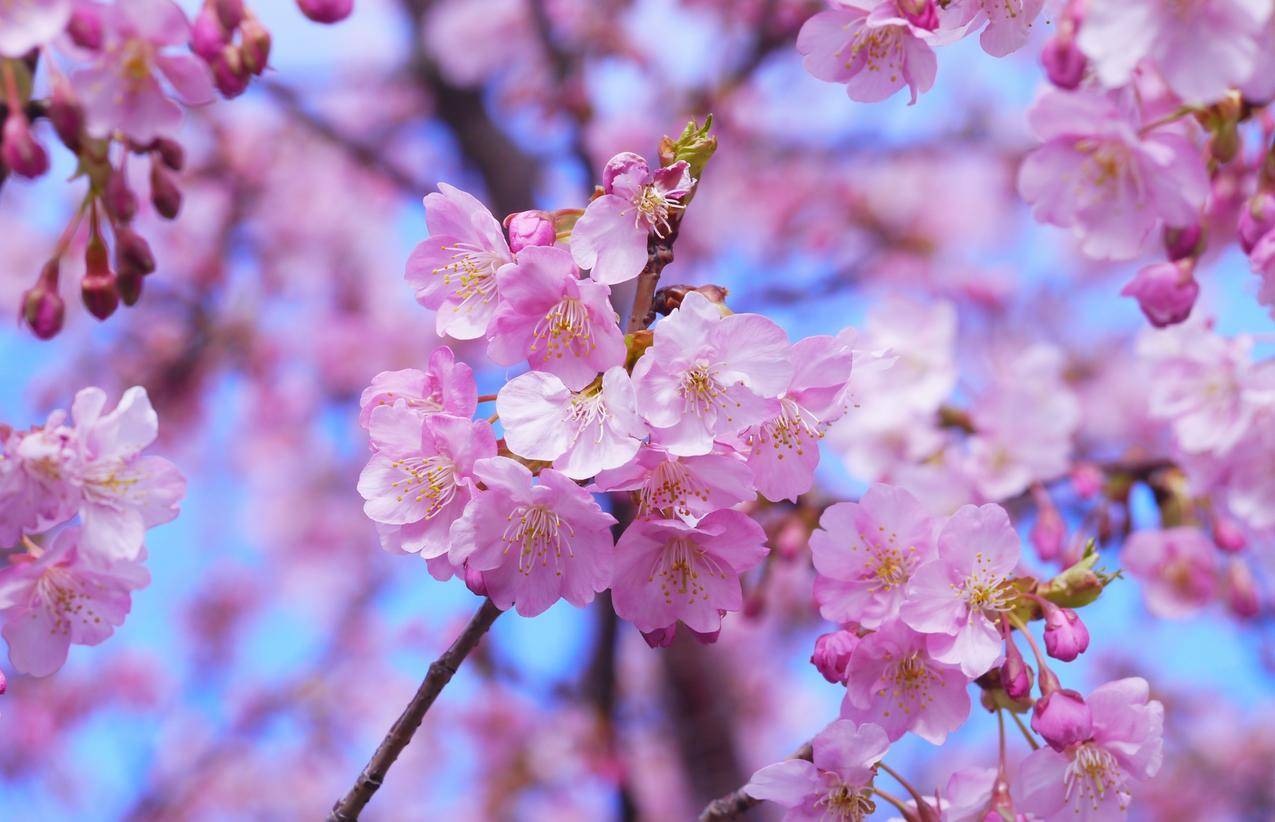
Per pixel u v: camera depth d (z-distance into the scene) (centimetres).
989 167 973
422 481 234
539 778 777
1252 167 289
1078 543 479
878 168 970
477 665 765
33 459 226
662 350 220
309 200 974
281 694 902
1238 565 471
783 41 870
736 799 265
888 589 247
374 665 922
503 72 849
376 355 962
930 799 247
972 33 267
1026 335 894
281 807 888
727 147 932
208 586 961
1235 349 429
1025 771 237
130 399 233
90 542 229
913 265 924
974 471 520
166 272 933
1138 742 234
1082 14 218
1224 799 870
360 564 977
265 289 964
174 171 232
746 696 834
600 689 702
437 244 247
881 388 563
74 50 213
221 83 223
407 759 881
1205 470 441
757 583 452
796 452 232
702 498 226
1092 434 854
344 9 234
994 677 248
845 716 246
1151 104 250
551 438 223
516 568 230
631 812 691
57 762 852
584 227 231
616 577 234
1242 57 204
